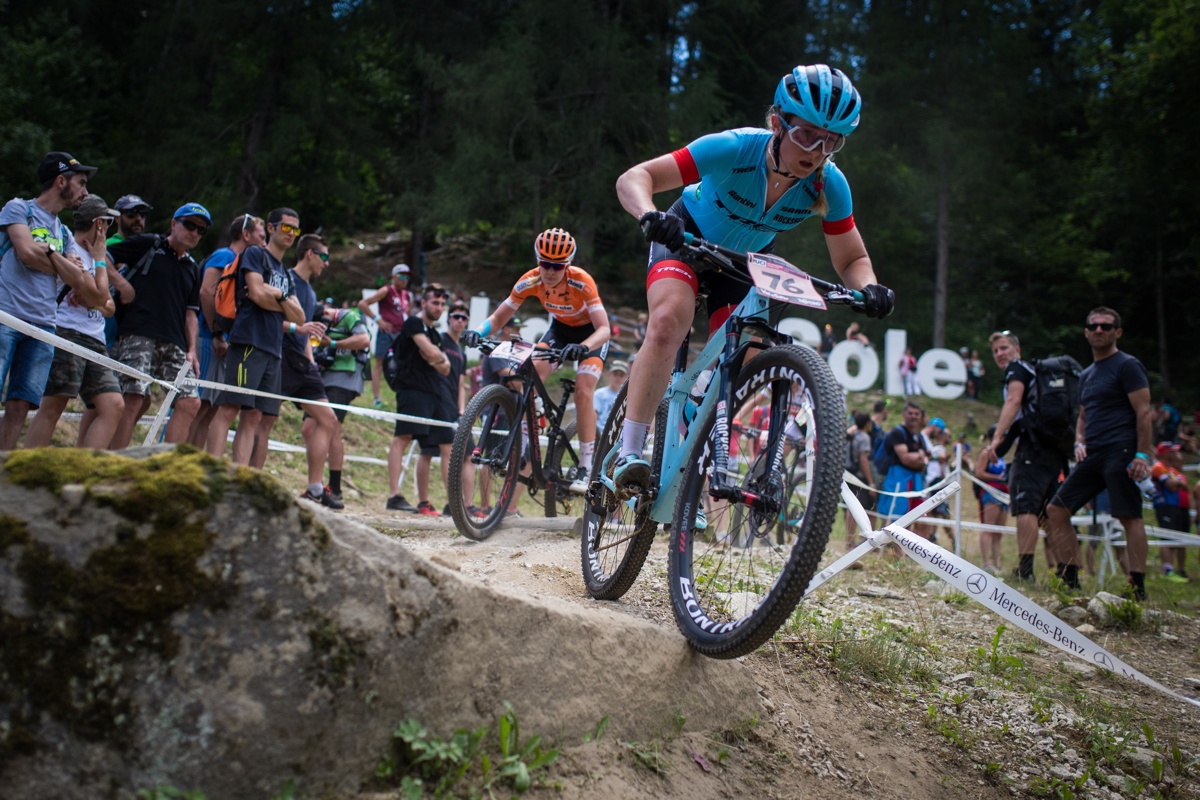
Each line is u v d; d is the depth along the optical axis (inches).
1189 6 909.8
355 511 238.4
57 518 55.0
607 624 86.0
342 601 61.6
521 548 159.0
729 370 96.2
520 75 884.0
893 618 147.2
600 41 928.9
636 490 102.2
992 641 142.7
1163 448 322.0
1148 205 1050.1
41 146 740.7
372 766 62.8
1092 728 112.5
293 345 212.5
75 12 909.2
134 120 890.7
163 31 893.8
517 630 74.9
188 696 55.3
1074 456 213.5
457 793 65.5
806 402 86.9
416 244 1054.4
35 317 137.5
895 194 1020.5
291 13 916.6
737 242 104.7
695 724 91.0
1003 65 1063.0
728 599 116.1
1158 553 336.8
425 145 1009.5
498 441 198.1
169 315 176.6
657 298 102.1
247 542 58.3
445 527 195.8
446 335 248.2
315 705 59.4
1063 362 211.5
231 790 56.1
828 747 97.7
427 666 66.2
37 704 52.5
